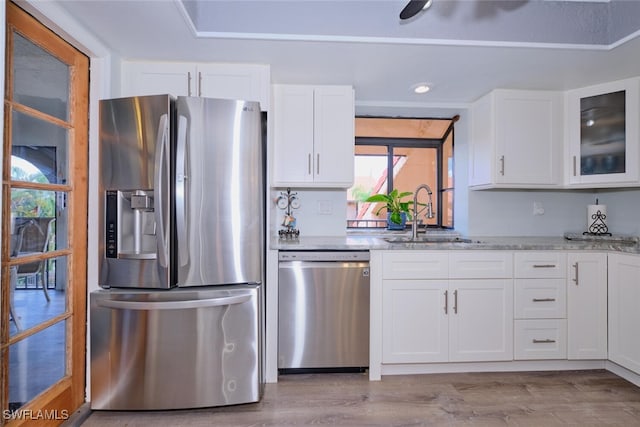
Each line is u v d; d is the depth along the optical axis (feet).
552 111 8.61
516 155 8.57
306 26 5.94
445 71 7.49
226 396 6.08
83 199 6.07
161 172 5.75
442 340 7.47
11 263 4.73
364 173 10.73
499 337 7.54
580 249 7.59
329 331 7.30
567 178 8.60
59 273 5.67
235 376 6.11
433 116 10.39
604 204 9.53
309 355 7.28
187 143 5.92
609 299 7.49
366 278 7.34
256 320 6.16
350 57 6.85
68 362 5.84
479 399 6.56
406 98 9.26
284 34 6.07
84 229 6.10
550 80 7.95
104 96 6.29
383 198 10.05
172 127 5.97
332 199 9.65
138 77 6.98
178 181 5.89
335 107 8.29
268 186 7.16
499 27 6.01
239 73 7.14
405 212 10.18
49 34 5.29
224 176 6.12
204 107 5.99
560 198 9.93
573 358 7.59
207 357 5.99
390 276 7.40
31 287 5.10
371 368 7.34
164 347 5.89
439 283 7.47
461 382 7.23
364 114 10.30
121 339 5.87
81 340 6.07
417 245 7.44
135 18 5.52
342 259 7.31
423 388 6.98
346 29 6.00
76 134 5.90
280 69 7.42
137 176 5.89
